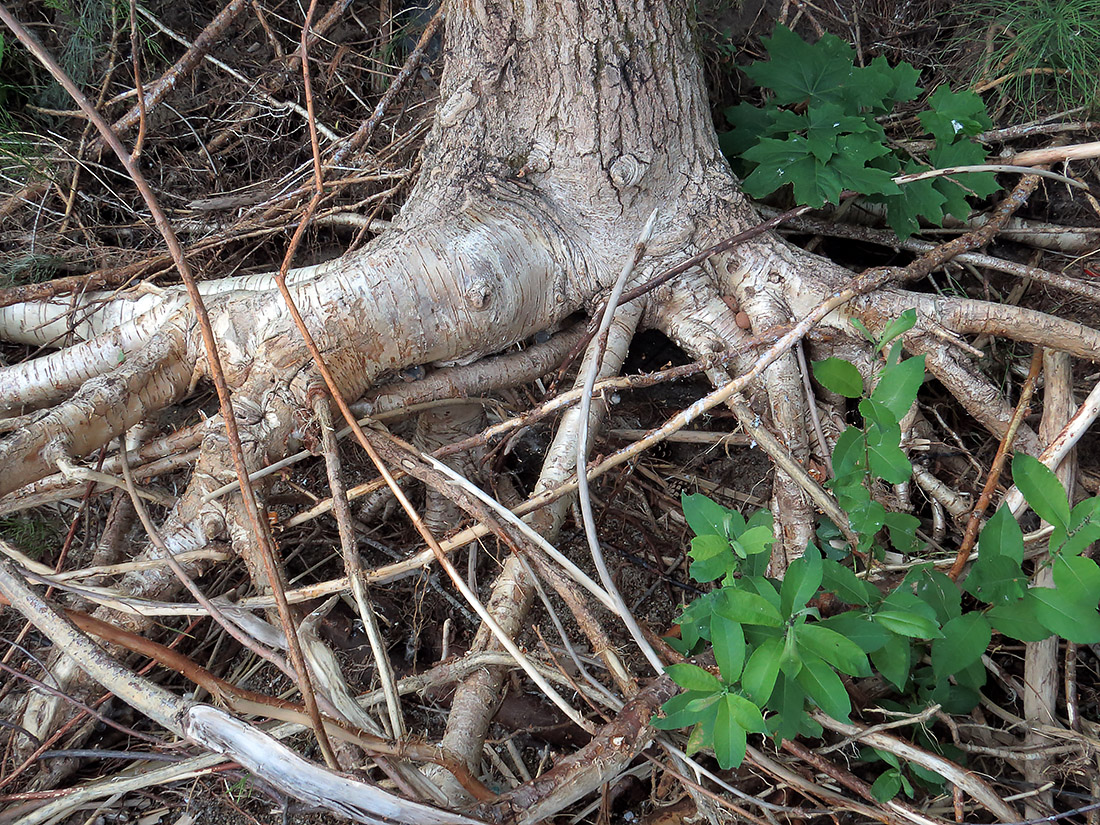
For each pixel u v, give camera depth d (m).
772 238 2.28
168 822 1.93
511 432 2.35
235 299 1.99
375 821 1.26
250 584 2.28
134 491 1.76
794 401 2.10
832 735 1.78
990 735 1.86
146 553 1.83
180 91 3.16
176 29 3.22
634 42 2.11
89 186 2.96
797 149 2.25
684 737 1.63
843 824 1.72
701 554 1.49
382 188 2.84
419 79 3.09
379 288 1.95
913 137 2.69
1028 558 1.97
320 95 3.16
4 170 2.89
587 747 1.45
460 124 2.21
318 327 1.93
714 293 2.24
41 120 3.12
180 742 1.76
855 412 2.46
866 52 2.99
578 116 2.13
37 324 2.53
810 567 1.45
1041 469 1.56
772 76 2.48
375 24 3.29
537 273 2.16
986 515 2.18
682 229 2.24
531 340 2.36
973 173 2.34
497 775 2.06
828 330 2.18
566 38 2.07
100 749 1.93
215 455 1.82
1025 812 1.75
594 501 2.62
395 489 1.76
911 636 1.49
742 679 1.40
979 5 2.83
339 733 1.36
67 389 2.18
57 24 3.14
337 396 1.81
